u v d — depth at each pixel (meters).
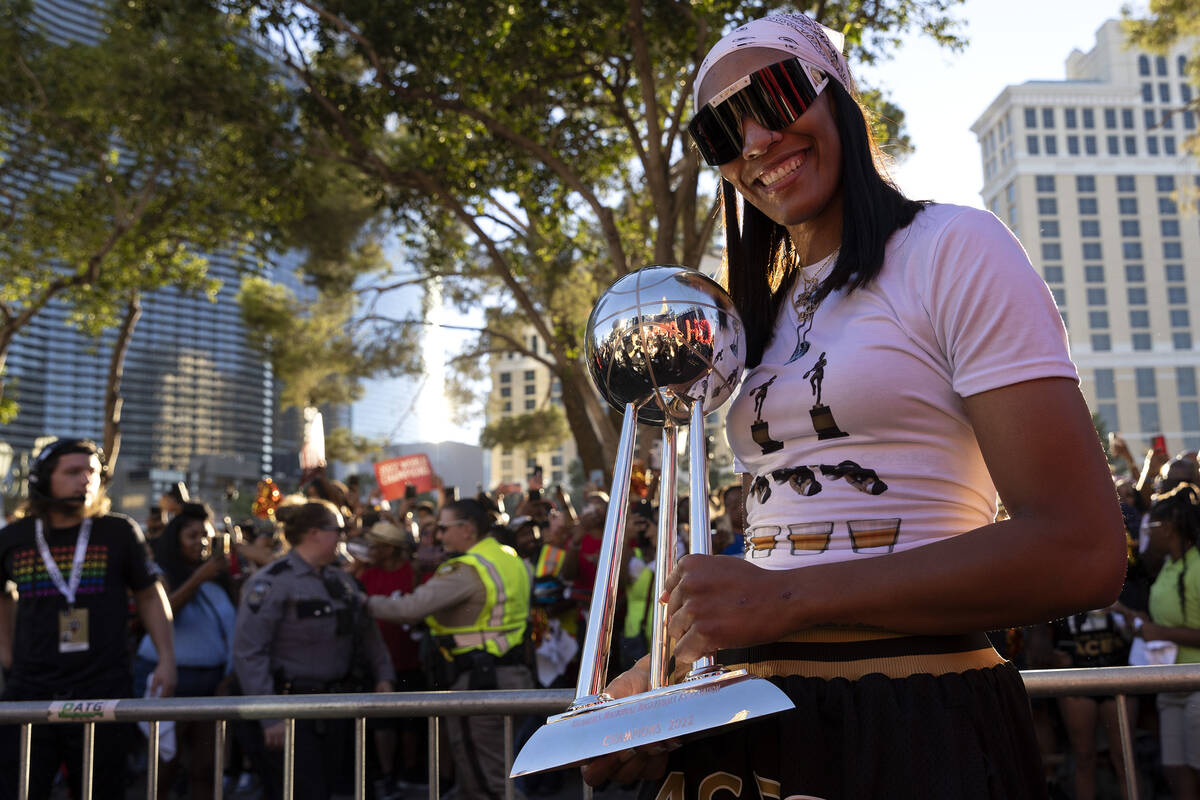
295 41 12.73
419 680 6.22
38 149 17.67
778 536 0.97
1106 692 1.79
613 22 10.70
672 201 11.27
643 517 5.98
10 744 3.36
